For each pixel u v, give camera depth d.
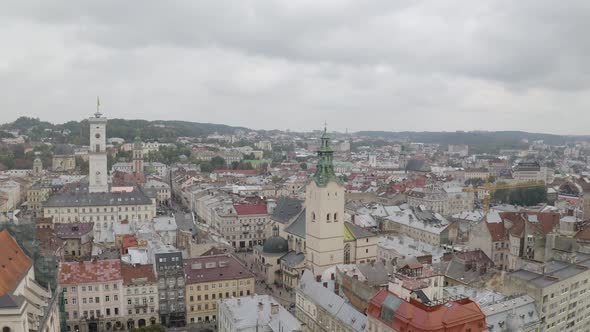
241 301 142.88
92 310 158.62
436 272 132.88
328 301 138.38
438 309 100.94
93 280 158.62
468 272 158.38
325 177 186.88
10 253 124.44
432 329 97.19
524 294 131.38
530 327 123.75
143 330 133.00
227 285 174.38
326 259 189.38
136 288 162.62
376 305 112.81
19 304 98.31
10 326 97.50
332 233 189.62
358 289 140.88
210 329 164.50
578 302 140.62
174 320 168.12
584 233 194.88
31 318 108.62
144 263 178.75
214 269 177.25
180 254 173.38
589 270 142.75
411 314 102.12
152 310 164.75
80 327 157.62
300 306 153.00
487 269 156.00
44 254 142.00
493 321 118.31
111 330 160.38
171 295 167.38
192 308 170.00
